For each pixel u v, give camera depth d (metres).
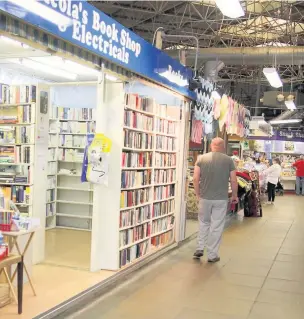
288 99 12.09
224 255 6.55
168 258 6.27
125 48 4.79
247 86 20.48
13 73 5.97
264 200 15.23
